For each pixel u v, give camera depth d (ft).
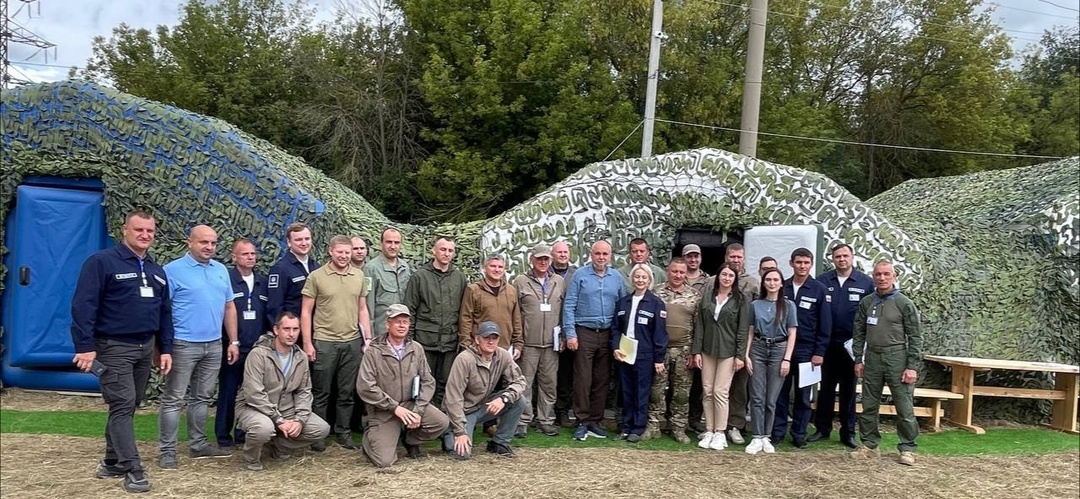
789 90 78.28
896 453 22.43
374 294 22.08
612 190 27.02
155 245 25.22
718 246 27.84
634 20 70.90
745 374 22.77
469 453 19.86
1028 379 28.53
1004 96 80.84
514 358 21.84
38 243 24.85
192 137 25.40
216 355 18.71
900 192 42.70
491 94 66.03
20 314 24.85
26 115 25.25
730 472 19.75
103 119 25.38
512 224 26.35
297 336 18.85
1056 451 23.82
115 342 16.06
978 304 28.30
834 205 27.02
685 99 70.33
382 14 75.51
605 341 22.63
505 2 66.33
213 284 18.31
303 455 19.51
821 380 23.18
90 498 15.89
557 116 64.95
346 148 71.61
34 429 21.31
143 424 22.43
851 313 22.67
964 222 32.37
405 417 18.81
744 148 51.29
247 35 81.76
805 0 75.31
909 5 79.71
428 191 68.13
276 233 24.80
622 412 23.31
